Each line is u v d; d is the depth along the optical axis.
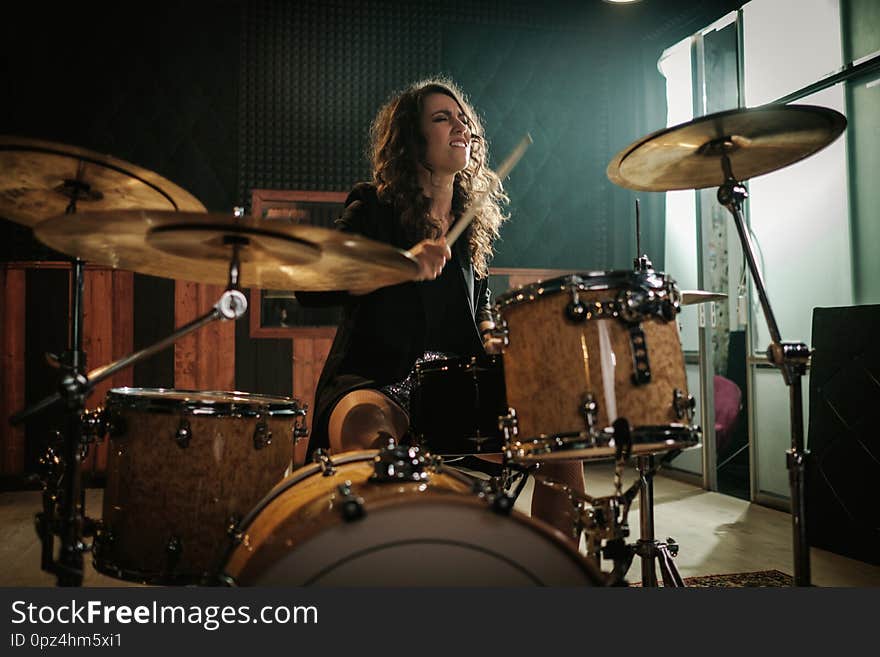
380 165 2.41
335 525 0.98
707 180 2.16
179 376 5.06
